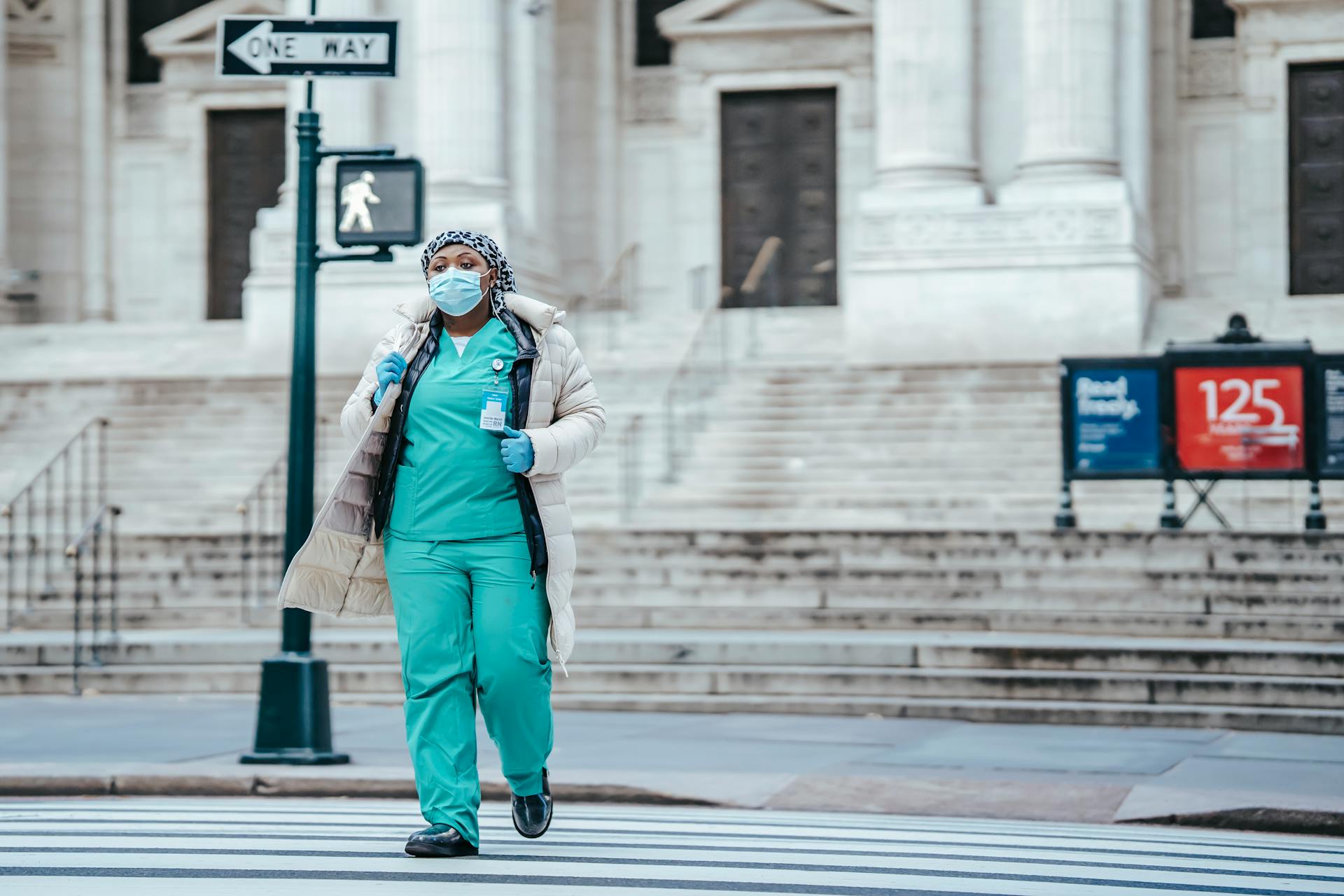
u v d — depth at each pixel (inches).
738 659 753.0
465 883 300.8
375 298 1423.5
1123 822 453.4
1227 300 1369.3
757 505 1085.8
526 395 336.8
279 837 369.7
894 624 825.5
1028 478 1087.0
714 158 1691.7
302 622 540.1
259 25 548.7
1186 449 898.7
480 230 1444.4
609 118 1705.2
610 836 382.9
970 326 1330.0
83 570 960.9
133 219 1800.0
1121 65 1366.9
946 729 655.1
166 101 1796.3
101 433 1039.0
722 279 1697.8
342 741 600.7
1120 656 717.9
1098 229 1317.7
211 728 642.2
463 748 334.6
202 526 1117.1
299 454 547.8
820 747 595.5
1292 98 1572.3
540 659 335.6
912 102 1366.9
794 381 1246.9
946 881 320.5
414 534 332.8
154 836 371.9
